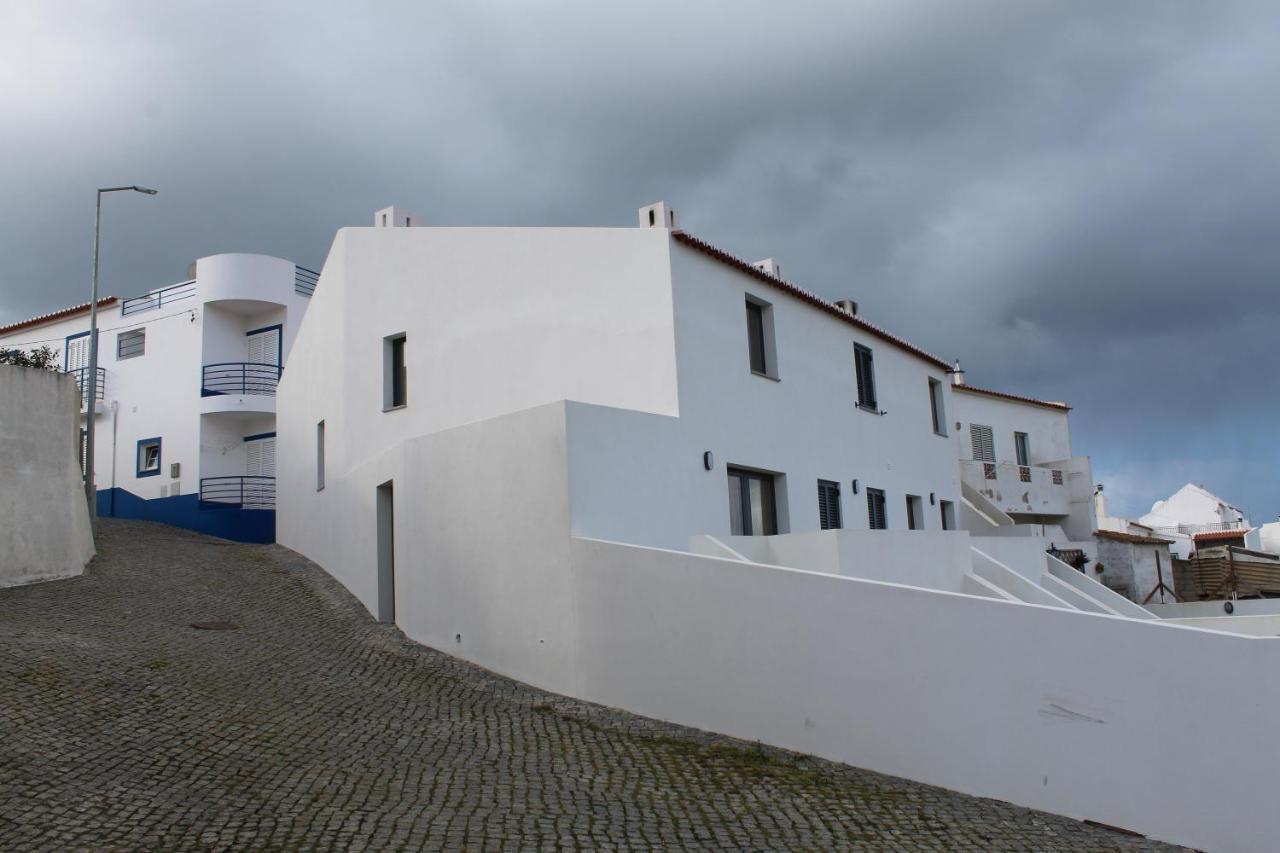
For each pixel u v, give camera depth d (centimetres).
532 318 1477
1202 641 596
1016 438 3369
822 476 1705
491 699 975
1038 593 1540
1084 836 608
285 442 2280
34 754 644
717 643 874
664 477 1231
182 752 694
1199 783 588
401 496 1312
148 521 2692
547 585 1043
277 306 2811
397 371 1653
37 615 1123
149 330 2897
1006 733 679
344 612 1410
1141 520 5056
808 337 1738
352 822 583
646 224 1434
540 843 570
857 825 626
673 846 579
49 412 1433
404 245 1644
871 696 759
